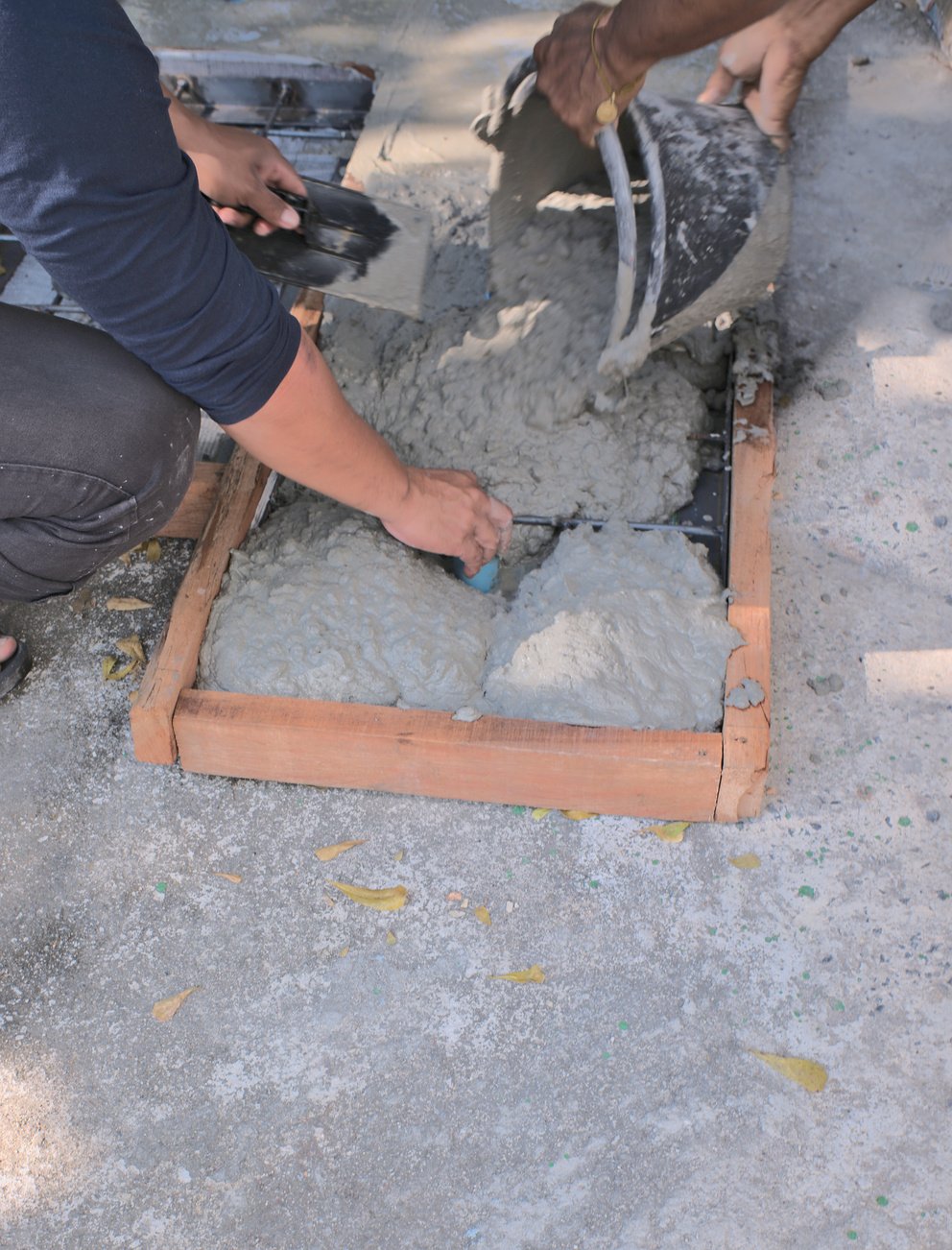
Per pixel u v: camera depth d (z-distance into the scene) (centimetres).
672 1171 139
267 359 134
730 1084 146
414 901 164
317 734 166
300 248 197
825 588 194
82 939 162
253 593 181
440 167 259
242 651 175
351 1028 153
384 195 251
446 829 171
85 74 105
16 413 137
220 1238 137
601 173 213
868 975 154
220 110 289
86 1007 156
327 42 306
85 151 108
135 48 110
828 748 176
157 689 170
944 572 195
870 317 233
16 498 145
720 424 211
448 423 200
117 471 148
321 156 276
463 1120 144
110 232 115
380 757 167
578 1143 142
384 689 172
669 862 166
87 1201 141
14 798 177
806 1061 146
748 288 188
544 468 196
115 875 169
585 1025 151
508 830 170
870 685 182
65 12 103
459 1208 138
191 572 183
